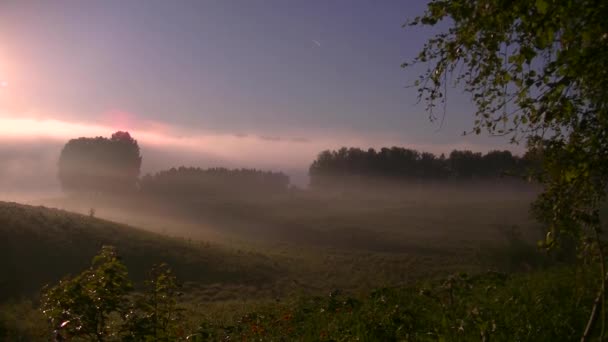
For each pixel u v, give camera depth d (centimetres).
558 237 472
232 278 3869
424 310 855
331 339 762
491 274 1109
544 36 356
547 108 400
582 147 427
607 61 361
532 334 654
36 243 3606
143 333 594
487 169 11800
